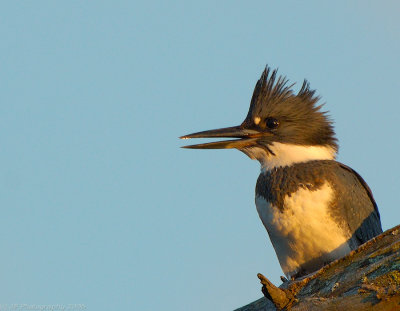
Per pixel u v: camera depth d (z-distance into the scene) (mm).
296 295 8000
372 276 7500
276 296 7961
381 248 7750
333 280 7824
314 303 7773
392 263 7438
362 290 7473
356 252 7867
